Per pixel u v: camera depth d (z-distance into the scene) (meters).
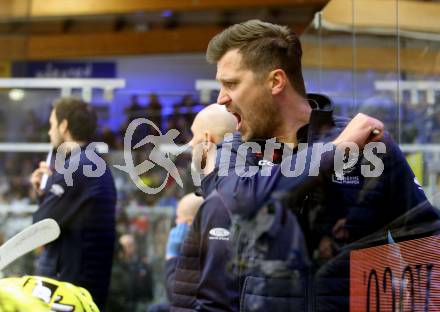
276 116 1.45
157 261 2.70
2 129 2.89
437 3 1.73
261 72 1.45
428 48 1.76
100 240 1.96
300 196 1.34
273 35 1.46
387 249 1.38
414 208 1.42
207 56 1.57
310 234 1.35
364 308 1.34
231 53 1.48
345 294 1.35
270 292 1.37
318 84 1.95
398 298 1.35
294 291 1.36
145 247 2.70
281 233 1.35
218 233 1.43
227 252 1.43
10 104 2.94
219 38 1.51
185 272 1.58
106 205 1.98
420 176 1.73
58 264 1.88
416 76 1.78
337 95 1.89
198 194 1.62
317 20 2.00
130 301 2.67
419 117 1.79
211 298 1.44
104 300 2.01
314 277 1.35
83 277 1.91
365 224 1.37
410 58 1.76
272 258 1.37
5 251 1.52
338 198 1.35
